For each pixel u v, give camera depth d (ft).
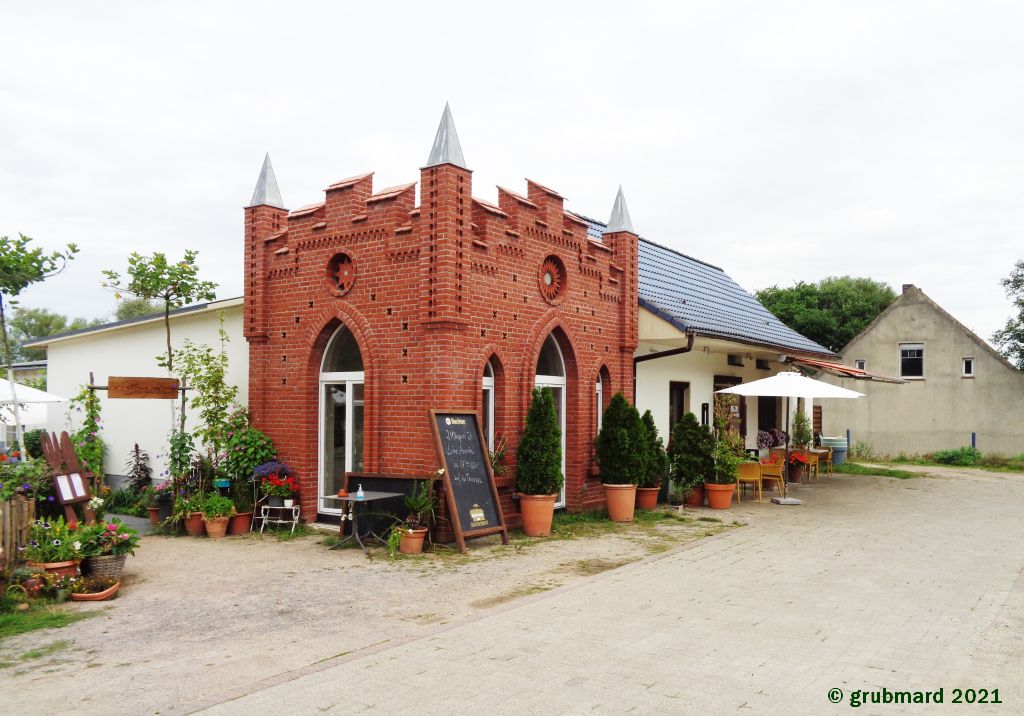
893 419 103.65
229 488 40.70
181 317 49.78
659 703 17.03
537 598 26.32
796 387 51.13
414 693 17.62
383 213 38.09
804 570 31.07
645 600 26.11
